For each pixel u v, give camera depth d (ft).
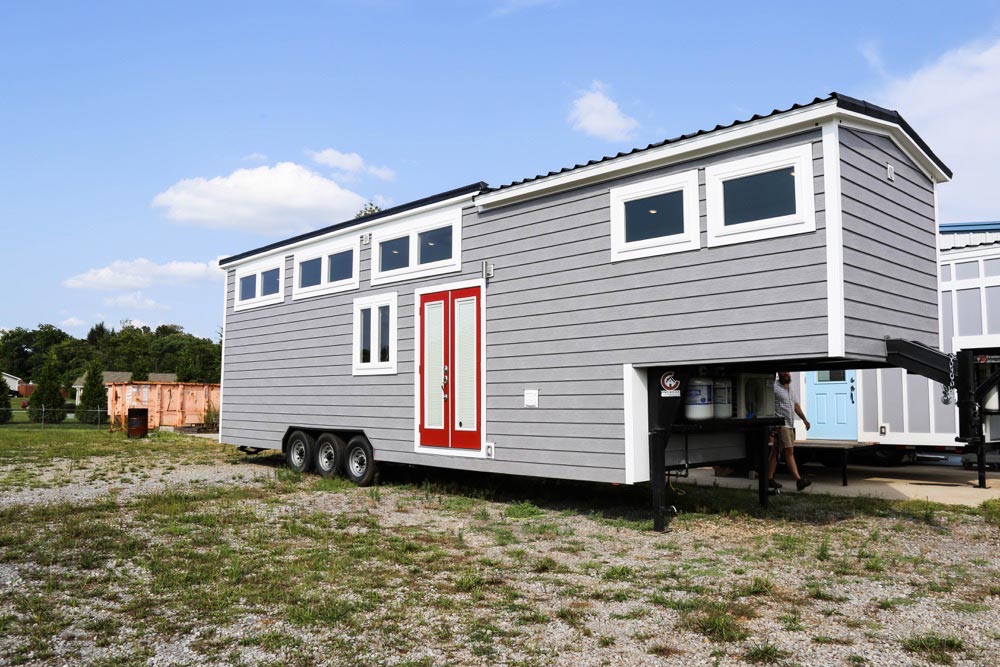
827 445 33.06
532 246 25.79
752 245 20.21
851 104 19.12
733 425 23.75
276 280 38.50
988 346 34.96
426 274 29.68
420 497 28.14
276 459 42.86
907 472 37.37
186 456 44.93
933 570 17.01
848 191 19.35
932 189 24.59
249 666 11.25
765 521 23.21
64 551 18.15
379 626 13.01
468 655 11.73
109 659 11.45
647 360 22.11
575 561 17.98
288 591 15.02
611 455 22.75
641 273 22.56
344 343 33.53
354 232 33.63
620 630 12.88
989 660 11.41
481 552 18.84
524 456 25.34
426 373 29.27
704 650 11.94
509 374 26.09
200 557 17.66
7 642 12.14
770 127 19.85
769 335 19.66
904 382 36.32
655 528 21.70
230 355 41.65
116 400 79.97
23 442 55.93
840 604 14.39
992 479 34.09
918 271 23.00
